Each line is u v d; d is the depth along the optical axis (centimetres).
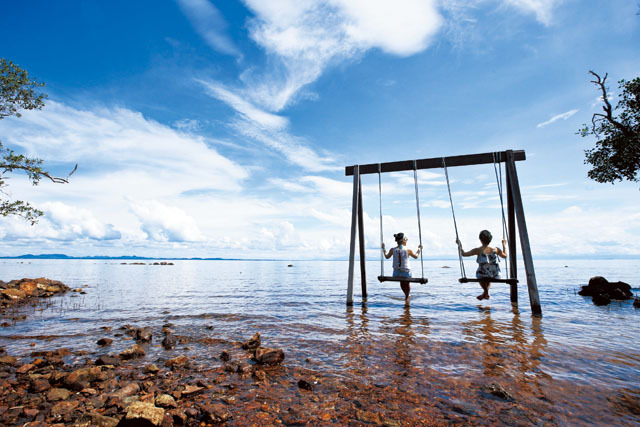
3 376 383
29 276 2805
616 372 369
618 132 1352
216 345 519
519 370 377
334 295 1220
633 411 276
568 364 396
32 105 948
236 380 361
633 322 651
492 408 282
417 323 649
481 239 866
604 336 533
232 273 3694
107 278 2606
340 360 423
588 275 2589
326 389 330
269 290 1491
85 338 578
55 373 369
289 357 441
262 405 295
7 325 701
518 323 643
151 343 537
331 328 616
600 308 841
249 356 454
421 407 285
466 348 467
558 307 860
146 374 387
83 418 269
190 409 286
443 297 1089
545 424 254
